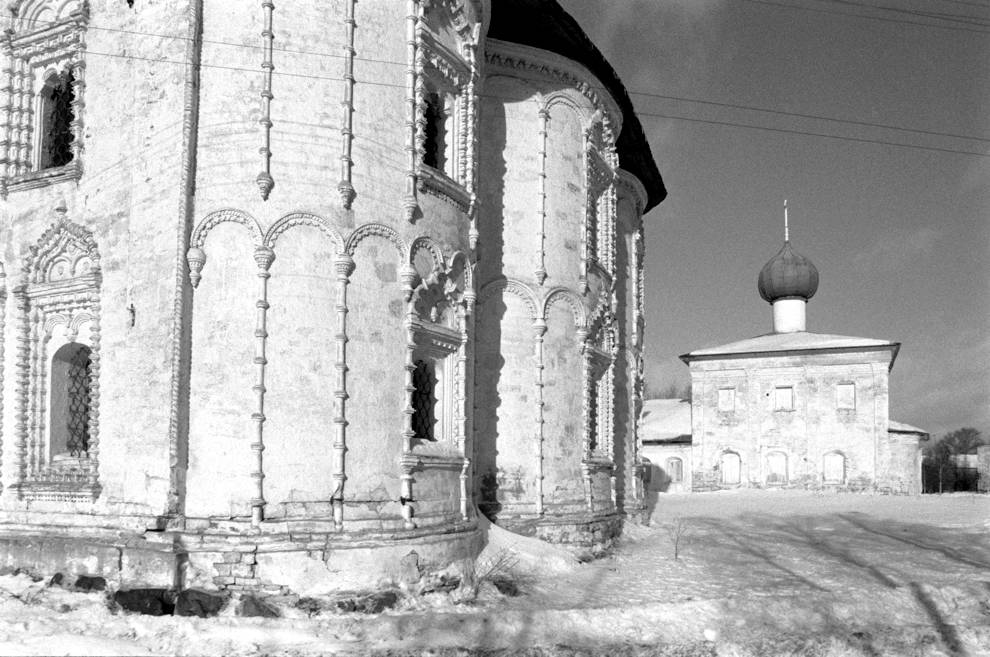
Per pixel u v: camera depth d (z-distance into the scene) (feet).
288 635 40.52
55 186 55.93
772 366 185.37
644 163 99.25
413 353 53.01
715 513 122.01
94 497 50.67
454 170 58.85
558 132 72.90
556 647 41.39
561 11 67.51
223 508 46.78
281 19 50.31
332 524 47.62
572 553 66.64
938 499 150.61
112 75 53.88
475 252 60.13
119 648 37.58
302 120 49.93
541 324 69.36
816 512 123.75
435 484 53.83
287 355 48.24
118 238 52.19
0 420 55.88
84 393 56.18
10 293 56.65
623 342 93.86
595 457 75.92
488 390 67.56
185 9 50.24
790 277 213.46
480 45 63.87
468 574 53.11
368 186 51.26
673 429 212.64
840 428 178.70
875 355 177.68
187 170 48.83
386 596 46.47
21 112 58.18
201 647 38.78
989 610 54.44
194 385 47.98
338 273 49.67
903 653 45.62
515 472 67.67
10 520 53.88
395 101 53.26
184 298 48.26
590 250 75.82
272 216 48.70
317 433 48.21
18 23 58.54
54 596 45.68
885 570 66.49
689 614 48.65
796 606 51.88
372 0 52.80
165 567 44.45
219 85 49.78
